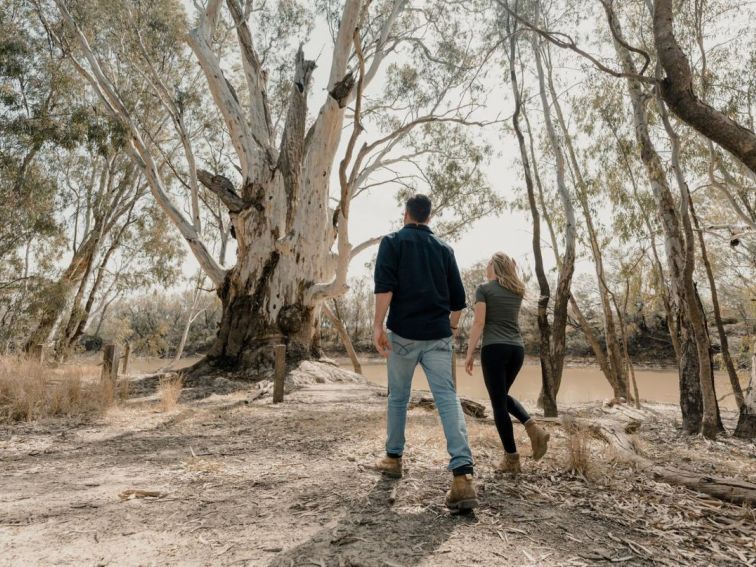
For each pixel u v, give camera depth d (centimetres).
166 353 3956
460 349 3475
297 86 1319
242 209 1305
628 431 613
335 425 565
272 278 1268
